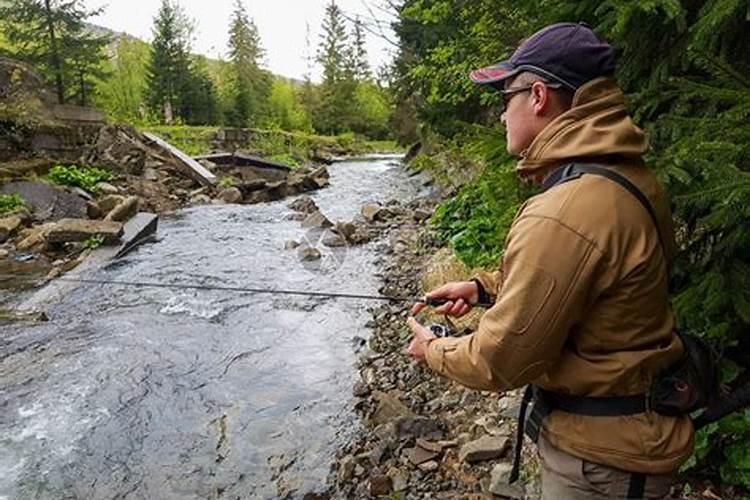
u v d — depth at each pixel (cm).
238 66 4700
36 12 1802
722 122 189
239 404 411
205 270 754
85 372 459
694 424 141
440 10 641
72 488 321
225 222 1097
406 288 654
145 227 933
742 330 231
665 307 124
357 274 731
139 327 554
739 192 166
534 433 136
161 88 3697
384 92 2280
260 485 319
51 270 718
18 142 1227
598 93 123
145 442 365
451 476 294
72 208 1001
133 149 1473
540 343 116
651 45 240
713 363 133
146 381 446
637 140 122
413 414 369
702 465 230
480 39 571
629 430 121
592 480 126
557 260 113
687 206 212
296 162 2519
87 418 393
